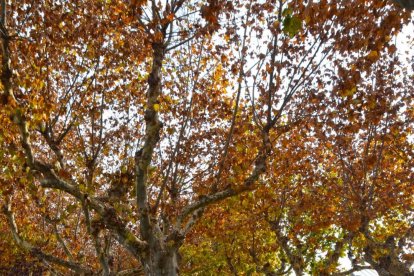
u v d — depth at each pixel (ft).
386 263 43.83
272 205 52.80
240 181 31.63
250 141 37.96
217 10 24.43
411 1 10.14
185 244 71.77
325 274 45.09
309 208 51.78
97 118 39.27
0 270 72.08
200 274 81.30
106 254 39.75
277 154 46.78
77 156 37.91
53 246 55.93
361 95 31.83
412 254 45.34
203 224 54.08
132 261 77.10
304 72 31.22
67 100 35.32
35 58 30.09
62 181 27.71
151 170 29.01
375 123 35.63
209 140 43.80
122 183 35.04
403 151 51.21
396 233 50.21
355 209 46.65
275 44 31.24
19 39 27.22
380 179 50.67
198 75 38.91
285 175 50.88
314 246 60.13
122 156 41.37
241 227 61.16
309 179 51.34
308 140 50.39
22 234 49.19
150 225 28.66
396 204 50.06
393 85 42.29
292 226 56.59
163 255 28.45
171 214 37.32
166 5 29.14
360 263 48.55
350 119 33.47
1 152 28.17
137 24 32.55
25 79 27.43
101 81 38.01
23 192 44.73
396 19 23.40
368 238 44.32
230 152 37.17
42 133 31.19
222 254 73.15
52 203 54.03
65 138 41.32
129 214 33.04
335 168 53.78
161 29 29.48
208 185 40.98
